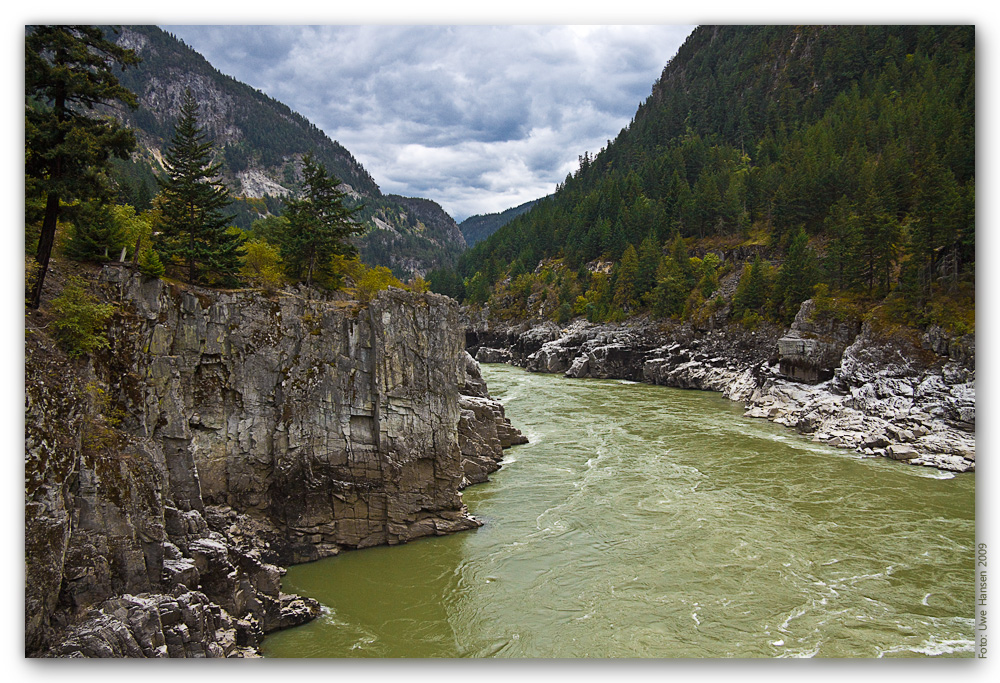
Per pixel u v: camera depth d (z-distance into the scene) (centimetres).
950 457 4956
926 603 2825
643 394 8719
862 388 6369
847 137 11681
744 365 9119
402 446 3412
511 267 16875
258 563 2578
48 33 2280
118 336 2547
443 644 2441
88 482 2002
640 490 4331
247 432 3116
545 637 2514
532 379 10475
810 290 8744
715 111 17600
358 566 3125
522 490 4309
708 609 2759
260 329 3189
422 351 3528
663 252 12812
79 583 1892
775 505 4069
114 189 2580
